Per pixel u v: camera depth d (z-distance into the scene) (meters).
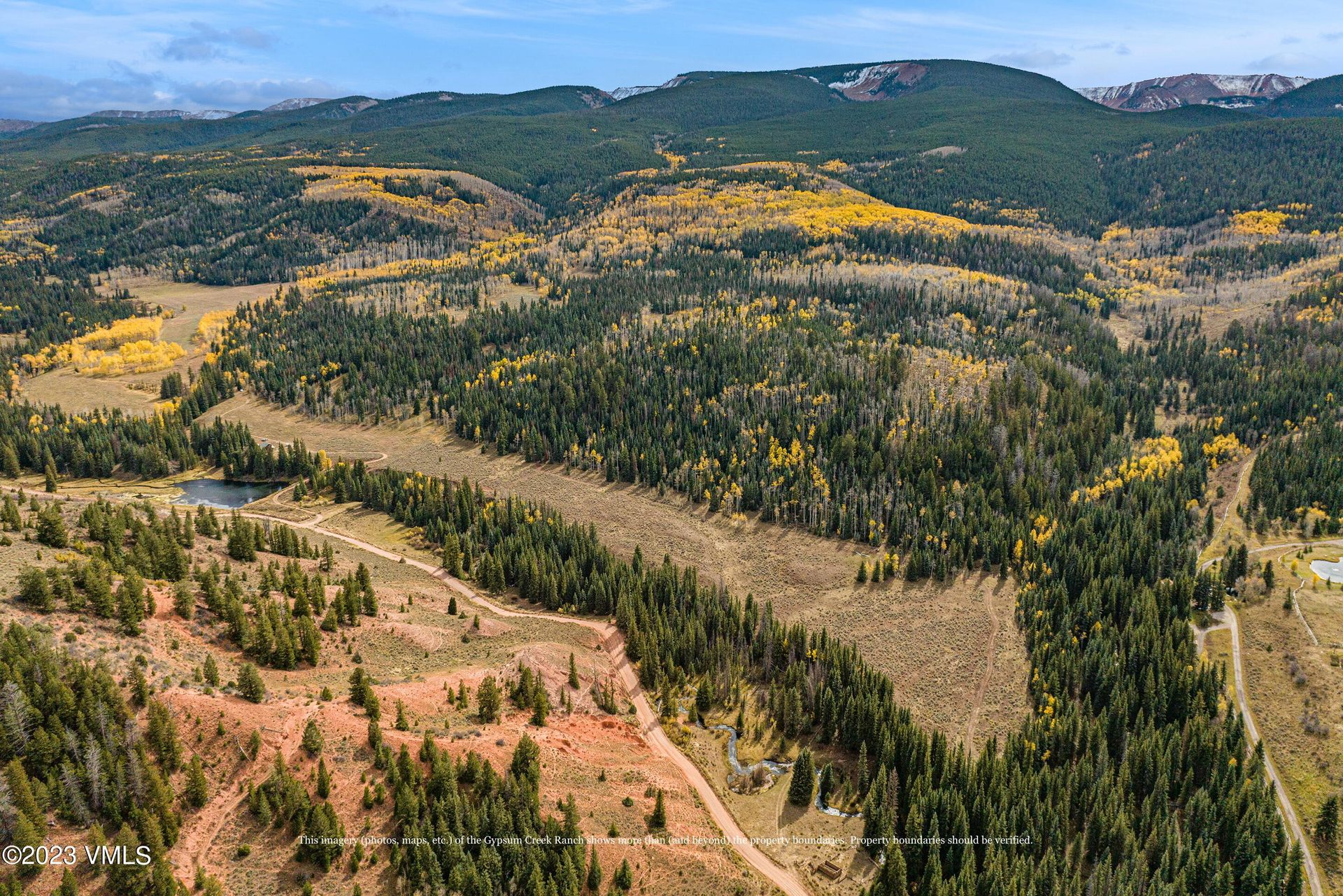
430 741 109.31
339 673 128.38
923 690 151.12
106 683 100.81
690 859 107.38
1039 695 145.62
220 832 95.62
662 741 134.12
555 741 123.25
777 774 128.12
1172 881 107.81
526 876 98.56
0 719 91.44
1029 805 118.00
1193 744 126.06
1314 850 117.94
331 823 97.50
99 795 91.50
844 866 110.44
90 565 122.00
